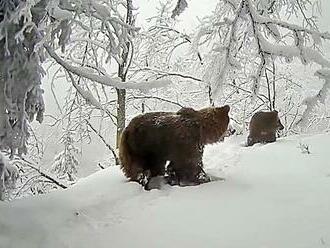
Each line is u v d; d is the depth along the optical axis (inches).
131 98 377.1
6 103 133.4
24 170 353.4
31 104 137.8
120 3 306.3
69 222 127.7
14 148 136.5
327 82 170.7
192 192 142.1
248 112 400.5
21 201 145.0
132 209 133.0
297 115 434.0
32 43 131.8
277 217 115.9
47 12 126.0
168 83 155.2
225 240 105.8
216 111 159.5
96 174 180.5
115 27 145.3
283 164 172.4
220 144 243.3
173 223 118.5
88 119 360.8
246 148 219.5
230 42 159.2
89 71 148.9
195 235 110.2
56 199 145.0
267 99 397.7
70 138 367.9
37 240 118.4
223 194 137.9
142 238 112.3
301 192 133.0
